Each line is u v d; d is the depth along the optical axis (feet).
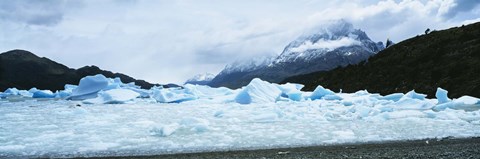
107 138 32.96
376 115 45.06
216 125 40.22
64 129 38.91
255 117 44.88
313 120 43.27
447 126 36.47
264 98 76.59
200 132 35.45
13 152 27.30
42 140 32.27
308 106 62.59
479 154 23.30
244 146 28.55
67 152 27.14
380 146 27.09
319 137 32.01
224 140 31.27
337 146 27.61
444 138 30.07
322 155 24.08
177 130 36.50
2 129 39.22
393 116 44.86
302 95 81.76
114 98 80.53
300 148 27.14
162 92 84.79
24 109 65.16
